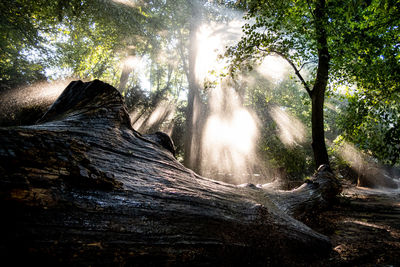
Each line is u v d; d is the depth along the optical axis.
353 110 7.33
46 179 1.48
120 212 1.71
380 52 6.25
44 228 1.30
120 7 12.78
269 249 2.27
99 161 1.97
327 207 5.53
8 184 1.28
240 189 3.60
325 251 2.68
